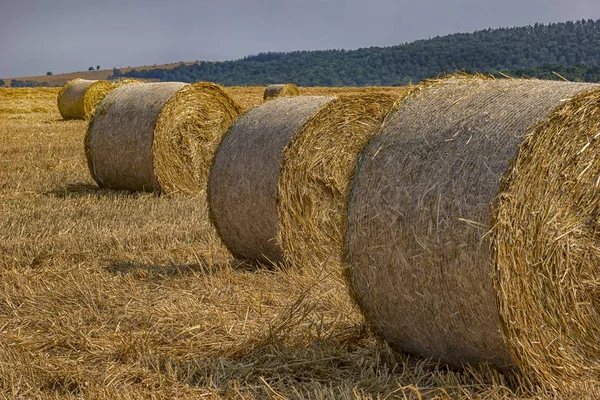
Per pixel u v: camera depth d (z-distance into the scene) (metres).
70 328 7.73
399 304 6.54
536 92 6.31
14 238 11.75
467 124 6.32
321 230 10.39
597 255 6.42
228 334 7.54
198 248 11.37
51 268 10.12
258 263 10.66
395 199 6.45
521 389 5.94
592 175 6.39
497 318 5.81
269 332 7.18
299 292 8.89
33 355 7.01
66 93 34.19
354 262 6.85
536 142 5.92
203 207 14.38
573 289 6.28
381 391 6.11
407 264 6.34
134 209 14.12
